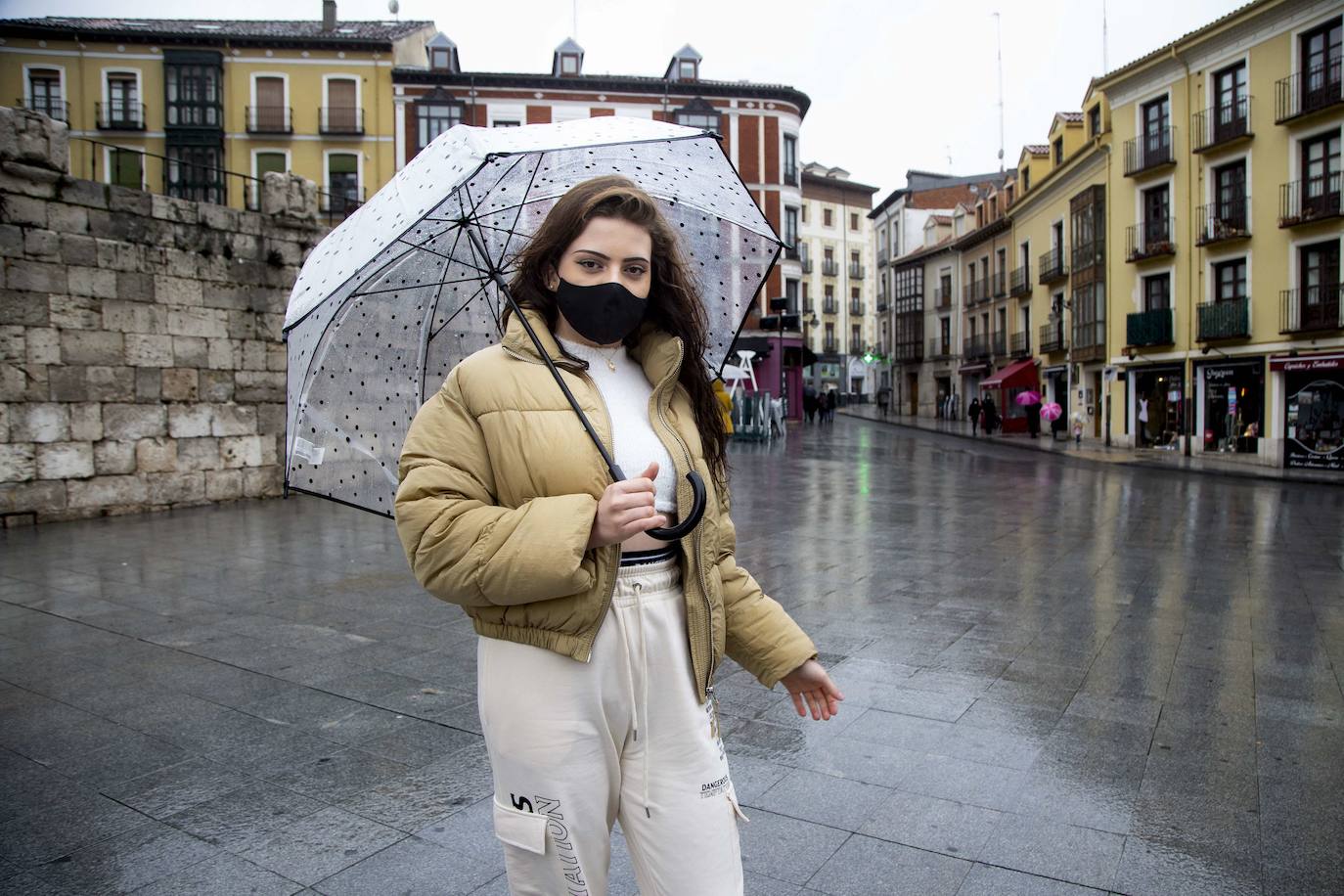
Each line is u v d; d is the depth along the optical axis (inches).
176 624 227.1
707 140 77.4
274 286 532.7
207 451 500.1
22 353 421.4
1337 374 866.1
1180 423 1058.1
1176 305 1059.9
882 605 249.3
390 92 1473.9
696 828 60.9
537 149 65.4
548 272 62.6
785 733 151.9
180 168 1414.9
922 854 111.0
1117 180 1154.0
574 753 58.1
